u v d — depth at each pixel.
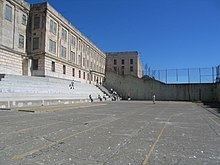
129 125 15.42
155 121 17.91
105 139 10.70
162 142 10.25
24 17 51.97
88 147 9.13
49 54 52.84
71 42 65.75
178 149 9.04
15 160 7.33
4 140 10.13
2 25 44.56
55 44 56.31
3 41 44.84
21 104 30.88
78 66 69.75
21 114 21.69
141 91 71.31
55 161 7.29
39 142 9.86
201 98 63.75
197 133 12.66
